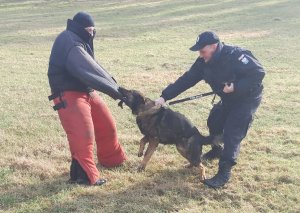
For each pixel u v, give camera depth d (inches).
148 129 209.6
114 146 221.9
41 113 320.2
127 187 202.5
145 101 205.5
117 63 510.9
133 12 1019.3
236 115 197.8
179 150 209.3
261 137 268.5
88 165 201.5
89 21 198.1
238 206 185.8
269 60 512.4
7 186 203.9
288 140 261.7
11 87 396.2
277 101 346.9
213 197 193.8
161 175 215.3
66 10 1107.3
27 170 220.8
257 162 229.6
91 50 203.6
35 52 596.7
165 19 896.9
